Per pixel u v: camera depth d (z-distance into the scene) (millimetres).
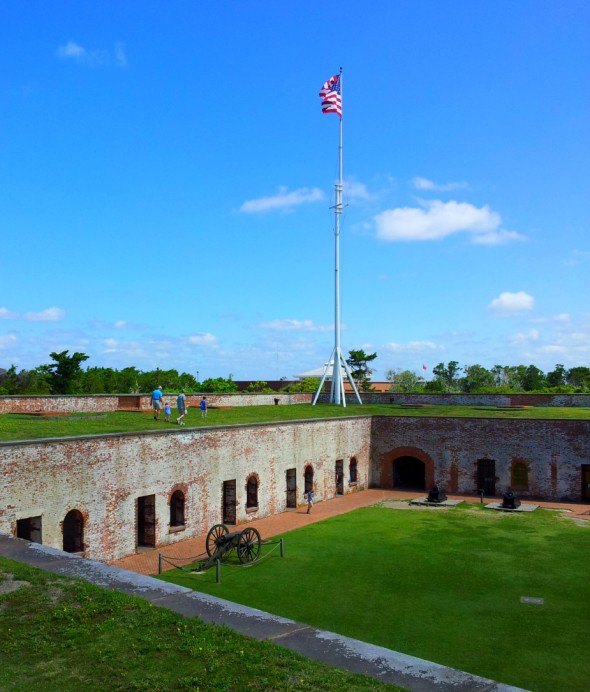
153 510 22781
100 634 8383
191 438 24500
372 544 23547
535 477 34094
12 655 8031
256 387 66562
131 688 7207
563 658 13406
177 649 7941
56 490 19359
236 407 40812
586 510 30688
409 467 40375
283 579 19141
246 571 20000
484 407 45688
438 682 7020
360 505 31984
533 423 34281
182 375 66812
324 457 33469
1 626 8773
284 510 30047
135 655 7852
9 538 12703
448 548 22953
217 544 20203
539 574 19672
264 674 7223
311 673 7207
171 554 22078
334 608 16578
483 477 35719
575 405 45781
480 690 6840
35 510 18734
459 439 36188
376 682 7004
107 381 60281
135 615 8883
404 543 23703
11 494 18109
